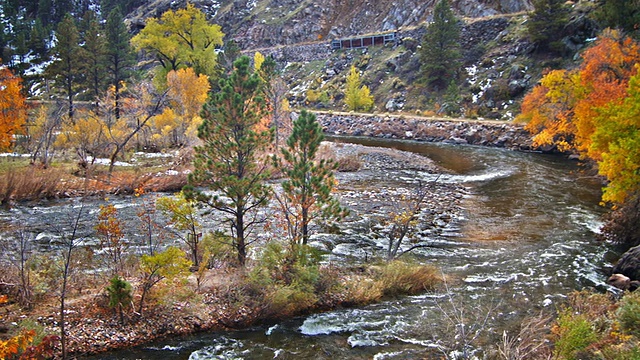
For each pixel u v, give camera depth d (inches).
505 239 673.6
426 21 3016.7
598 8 1948.8
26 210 800.3
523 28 2375.7
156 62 3624.5
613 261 575.8
